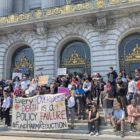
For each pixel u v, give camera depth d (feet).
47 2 93.30
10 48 96.53
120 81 51.37
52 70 87.30
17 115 50.93
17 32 94.73
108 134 44.27
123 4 76.59
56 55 88.22
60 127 47.60
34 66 90.89
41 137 46.47
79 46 88.17
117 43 79.56
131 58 79.97
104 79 78.74
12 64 98.68
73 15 83.15
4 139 44.93
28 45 93.15
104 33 80.69
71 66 88.33
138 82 50.29
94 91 58.18
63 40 87.30
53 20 86.53
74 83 55.77
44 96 49.32
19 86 62.75
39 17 87.97
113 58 79.05
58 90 53.21
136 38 80.23
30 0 105.19
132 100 44.98
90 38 82.84
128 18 78.38
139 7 75.66
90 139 43.06
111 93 48.19
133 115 43.78
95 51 81.56
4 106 55.52
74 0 94.58
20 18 92.02
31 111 49.80
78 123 51.47
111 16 80.18
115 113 44.27
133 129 43.68
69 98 50.62
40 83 58.95
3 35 97.50
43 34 89.15
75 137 44.24
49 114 48.42
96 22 81.97
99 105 56.85
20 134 48.32
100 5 79.87
